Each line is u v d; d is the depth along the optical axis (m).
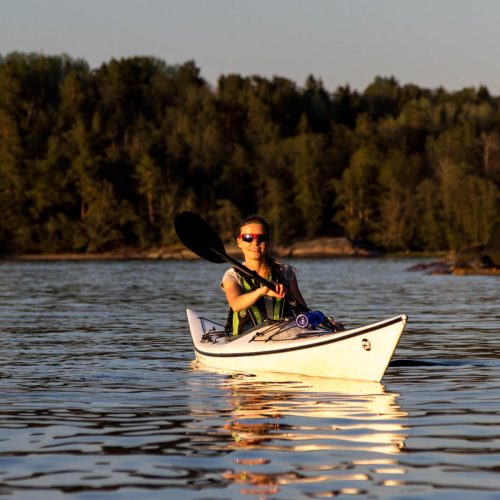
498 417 11.20
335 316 29.64
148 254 167.62
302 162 181.62
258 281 15.41
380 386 13.81
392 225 172.12
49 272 88.19
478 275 69.00
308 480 8.30
